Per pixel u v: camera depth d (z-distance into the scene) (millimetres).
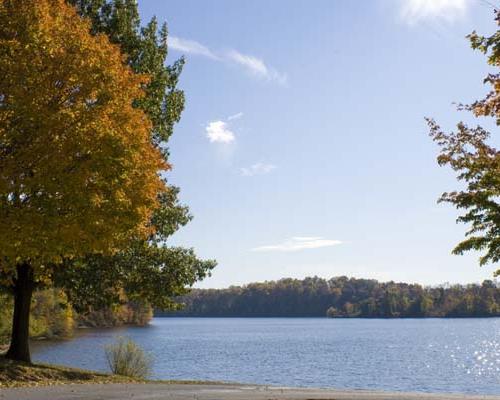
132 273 26219
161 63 26844
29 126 14859
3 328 55781
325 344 93562
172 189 27891
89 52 16172
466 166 13805
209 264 28109
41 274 22344
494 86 12367
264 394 16875
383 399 15586
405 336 121250
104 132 15109
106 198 15969
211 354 71375
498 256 13453
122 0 26328
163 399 14820
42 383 19297
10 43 14969
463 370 53750
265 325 198500
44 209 14977
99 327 151750
